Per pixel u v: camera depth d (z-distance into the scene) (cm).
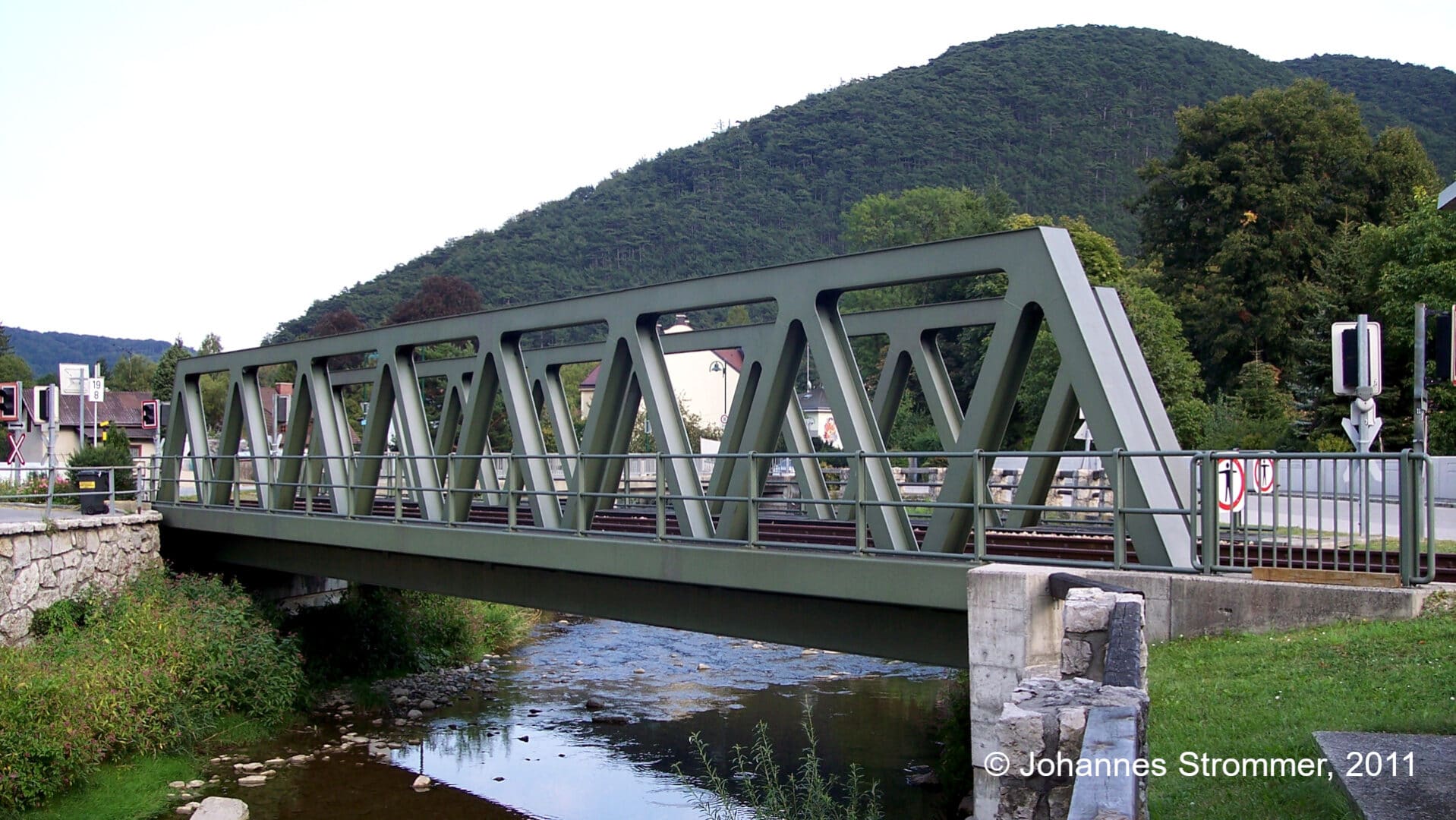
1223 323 4781
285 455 2172
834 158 16575
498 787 1705
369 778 1748
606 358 1486
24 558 1898
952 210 7512
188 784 1683
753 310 11356
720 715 2112
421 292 7588
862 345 6462
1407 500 873
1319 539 908
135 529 2227
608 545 1358
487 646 2852
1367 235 3794
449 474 1688
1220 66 18038
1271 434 3744
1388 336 3162
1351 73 16562
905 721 2000
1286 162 4975
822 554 1134
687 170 17000
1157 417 1223
